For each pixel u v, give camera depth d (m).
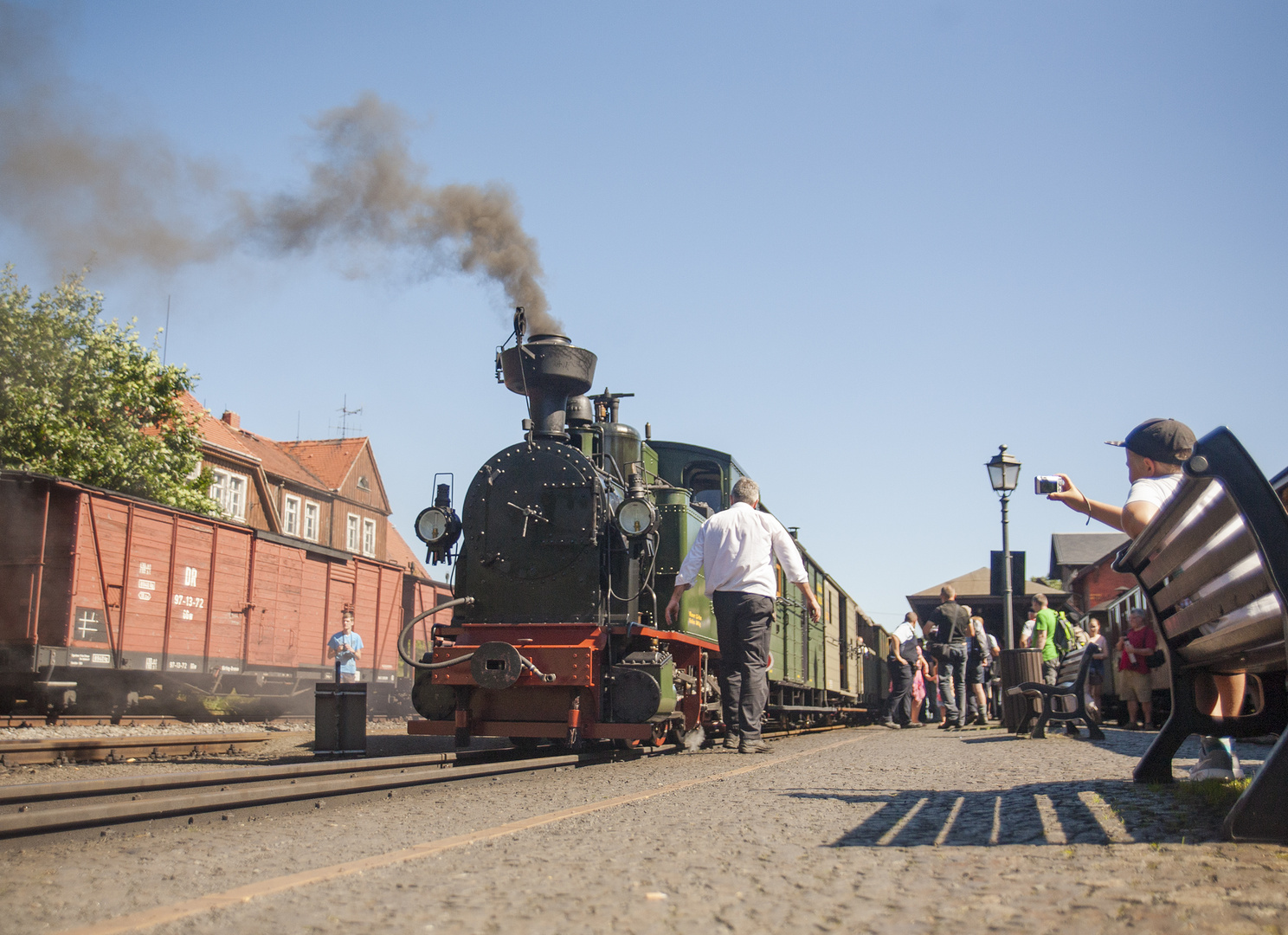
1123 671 13.49
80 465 20.19
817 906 2.22
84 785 4.39
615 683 7.97
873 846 3.02
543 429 9.61
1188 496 3.02
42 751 8.18
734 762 7.06
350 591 21.52
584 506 8.92
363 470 44.28
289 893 2.50
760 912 2.19
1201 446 2.69
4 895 2.65
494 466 9.34
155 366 21.92
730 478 12.01
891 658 16.66
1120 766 5.78
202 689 16.73
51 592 14.13
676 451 12.00
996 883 2.39
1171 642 4.21
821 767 6.33
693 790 4.94
